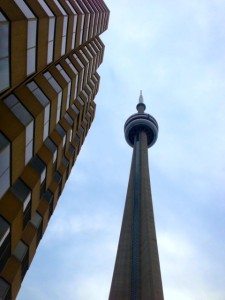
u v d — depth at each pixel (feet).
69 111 138.82
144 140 414.62
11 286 92.17
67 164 143.84
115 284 228.63
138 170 345.31
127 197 309.63
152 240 250.37
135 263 243.40
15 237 87.25
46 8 85.05
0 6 63.67
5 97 76.18
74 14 107.55
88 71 157.79
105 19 189.37
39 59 85.15
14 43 68.28
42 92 92.94
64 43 106.01
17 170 79.05
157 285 213.25
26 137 80.38
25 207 92.07
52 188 126.52
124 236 265.95
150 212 278.46
